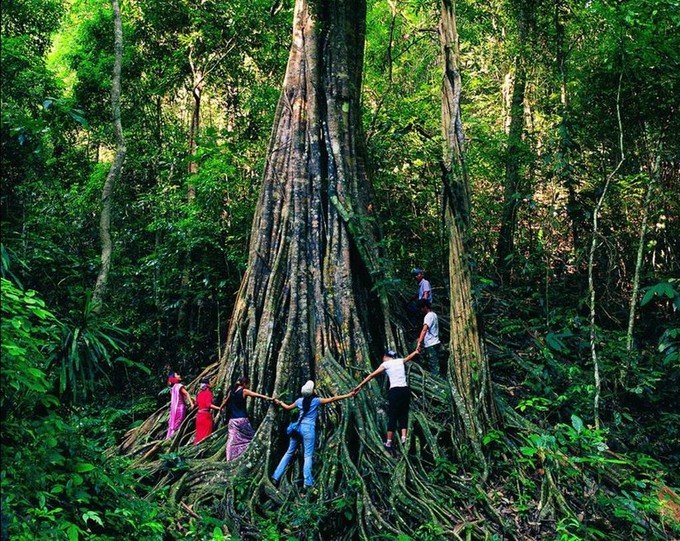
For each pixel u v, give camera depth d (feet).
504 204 45.16
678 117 32.89
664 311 38.91
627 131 36.68
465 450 24.86
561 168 36.29
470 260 26.21
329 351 29.48
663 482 24.36
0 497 12.77
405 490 23.38
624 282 41.78
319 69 35.01
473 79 53.42
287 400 28.45
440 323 35.81
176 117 58.70
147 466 27.43
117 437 33.24
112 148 54.70
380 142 43.50
